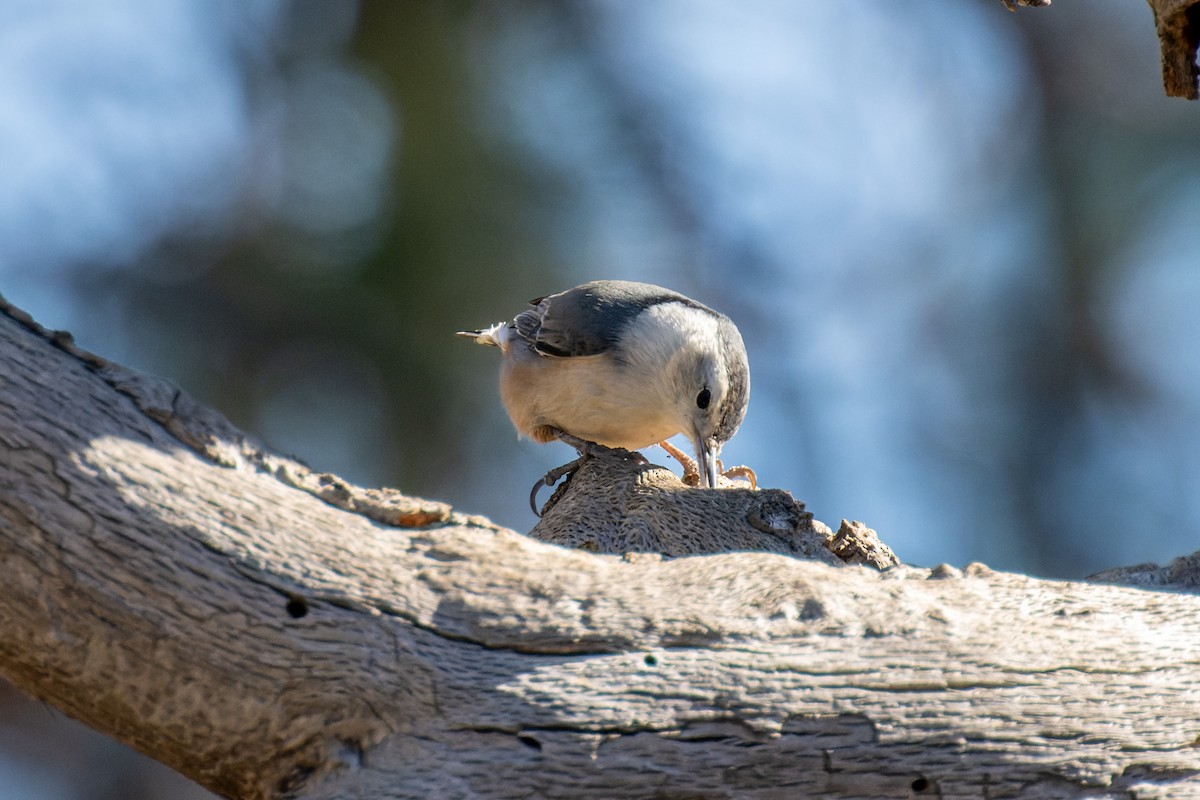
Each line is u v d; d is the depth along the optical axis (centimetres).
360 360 1349
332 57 1403
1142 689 591
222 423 612
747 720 576
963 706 582
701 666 584
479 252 1335
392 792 567
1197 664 600
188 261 1390
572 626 588
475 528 623
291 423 1345
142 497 575
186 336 1368
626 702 576
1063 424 1673
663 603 598
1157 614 621
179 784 1588
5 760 1552
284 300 1338
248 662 573
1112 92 1745
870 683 583
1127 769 582
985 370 1706
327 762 578
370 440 1354
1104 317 1680
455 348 1343
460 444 1365
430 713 577
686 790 573
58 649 571
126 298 1386
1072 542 1639
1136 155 1677
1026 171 1742
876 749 577
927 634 596
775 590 609
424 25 1394
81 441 577
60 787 1563
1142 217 1677
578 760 570
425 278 1327
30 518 563
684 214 1627
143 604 568
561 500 875
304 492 610
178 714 580
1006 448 1666
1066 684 590
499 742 572
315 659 575
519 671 581
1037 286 1706
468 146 1356
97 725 599
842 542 770
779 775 576
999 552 1628
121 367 605
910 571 653
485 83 1393
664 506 795
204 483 589
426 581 594
